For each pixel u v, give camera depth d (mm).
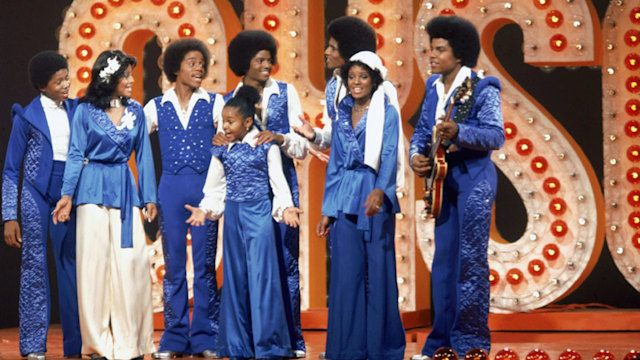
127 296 13523
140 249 13812
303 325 18391
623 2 17922
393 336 12180
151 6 18844
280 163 13188
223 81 18531
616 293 20984
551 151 17688
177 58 14852
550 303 18984
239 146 13273
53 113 14734
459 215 12445
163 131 14922
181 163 14750
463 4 18031
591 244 17406
